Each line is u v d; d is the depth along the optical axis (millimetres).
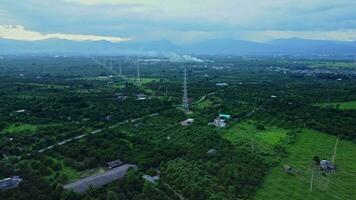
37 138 167750
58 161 140375
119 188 116062
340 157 153625
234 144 163000
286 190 122812
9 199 104625
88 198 108625
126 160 140250
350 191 123875
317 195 120188
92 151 144875
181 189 118125
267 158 148625
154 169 132000
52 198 108125
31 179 118375
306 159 150750
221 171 129000
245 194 116875
